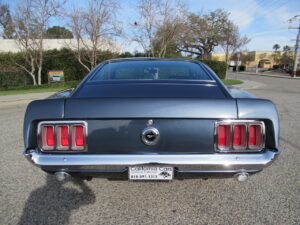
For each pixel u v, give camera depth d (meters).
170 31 16.34
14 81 15.34
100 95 1.85
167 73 2.36
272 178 2.59
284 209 2.06
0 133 4.38
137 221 1.93
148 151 1.66
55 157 1.63
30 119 1.65
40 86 13.89
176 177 1.73
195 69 2.45
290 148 3.47
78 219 1.96
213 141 1.64
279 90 11.82
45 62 16.58
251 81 18.89
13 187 2.44
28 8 13.08
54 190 2.39
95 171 1.67
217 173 1.67
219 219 1.95
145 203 2.17
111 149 1.66
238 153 1.63
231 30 34.09
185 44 28.41
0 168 2.87
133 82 2.09
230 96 1.81
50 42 18.45
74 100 1.63
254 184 2.47
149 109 1.60
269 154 1.62
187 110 1.59
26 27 13.44
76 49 16.50
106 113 1.60
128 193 2.33
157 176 1.69
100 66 2.57
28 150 1.69
